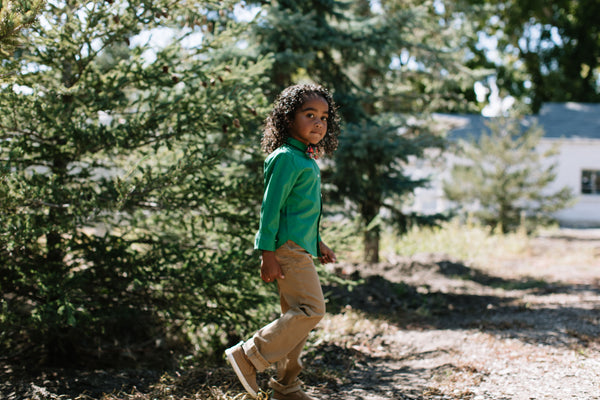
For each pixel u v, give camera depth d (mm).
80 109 3643
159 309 3795
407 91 9570
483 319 5219
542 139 20188
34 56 3461
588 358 3492
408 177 7629
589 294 6320
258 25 6238
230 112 3623
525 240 11641
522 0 26578
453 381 3186
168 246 3801
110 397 2859
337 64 7582
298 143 2518
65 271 3543
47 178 3316
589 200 20438
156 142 3609
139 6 3520
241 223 3914
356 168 6805
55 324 3266
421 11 7492
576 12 28375
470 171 13875
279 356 2357
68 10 3561
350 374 3488
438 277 7980
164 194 3502
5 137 3379
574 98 29875
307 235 2434
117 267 3674
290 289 2418
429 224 7973
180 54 3986
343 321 4887
